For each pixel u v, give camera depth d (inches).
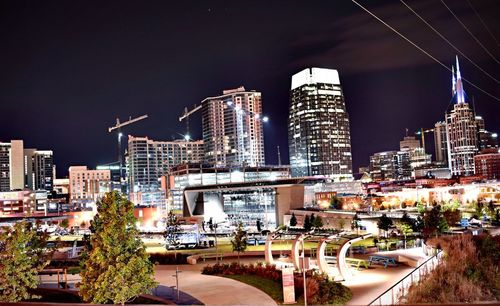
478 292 2274.9
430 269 2556.6
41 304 433.7
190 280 2413.9
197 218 6343.5
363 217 5447.8
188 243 4362.7
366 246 3973.9
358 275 2677.2
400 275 2640.3
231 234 5241.1
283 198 6569.9
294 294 1925.4
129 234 1764.3
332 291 2114.9
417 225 4798.2
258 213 7386.8
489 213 6136.8
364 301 2034.9
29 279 1989.4
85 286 1744.6
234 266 2628.0
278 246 4124.0
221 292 2086.6
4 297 1867.6
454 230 4773.6
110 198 1763.0
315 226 5305.1
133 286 1675.7
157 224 7150.6
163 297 2047.2
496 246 3031.5
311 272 2482.8
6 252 1914.4
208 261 3341.5
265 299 1946.4
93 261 1732.3
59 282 2647.6
